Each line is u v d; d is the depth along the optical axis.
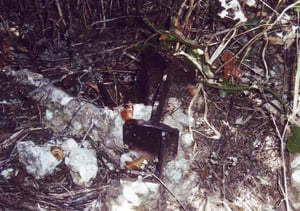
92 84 1.39
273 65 1.48
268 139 1.33
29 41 1.53
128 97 1.36
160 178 1.21
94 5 1.56
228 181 1.25
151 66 1.34
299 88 1.41
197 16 1.49
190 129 1.30
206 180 1.25
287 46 1.48
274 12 1.41
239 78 1.45
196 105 1.38
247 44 1.39
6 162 1.24
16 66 1.46
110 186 1.19
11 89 1.38
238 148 1.31
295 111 1.27
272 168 1.28
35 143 1.27
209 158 1.29
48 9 1.54
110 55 1.49
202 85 1.38
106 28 1.56
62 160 1.24
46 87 1.35
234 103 1.40
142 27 1.54
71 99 1.32
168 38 1.38
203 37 1.48
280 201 1.23
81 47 1.52
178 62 1.36
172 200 1.20
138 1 1.54
